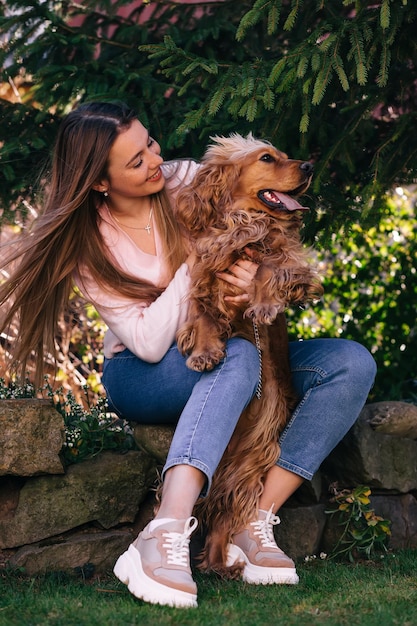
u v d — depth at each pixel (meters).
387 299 4.50
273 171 2.55
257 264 2.49
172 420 2.52
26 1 3.41
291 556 2.68
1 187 3.49
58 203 2.43
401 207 4.66
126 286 2.43
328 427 2.43
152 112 3.47
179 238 2.54
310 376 2.47
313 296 2.49
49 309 2.53
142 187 2.43
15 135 3.62
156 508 2.44
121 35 3.62
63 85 3.38
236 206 2.57
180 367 2.37
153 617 1.90
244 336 2.45
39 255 2.44
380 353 4.38
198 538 2.62
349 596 2.12
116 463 2.64
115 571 2.08
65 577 2.44
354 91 3.22
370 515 2.68
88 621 1.87
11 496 2.56
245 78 2.98
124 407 2.54
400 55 3.06
